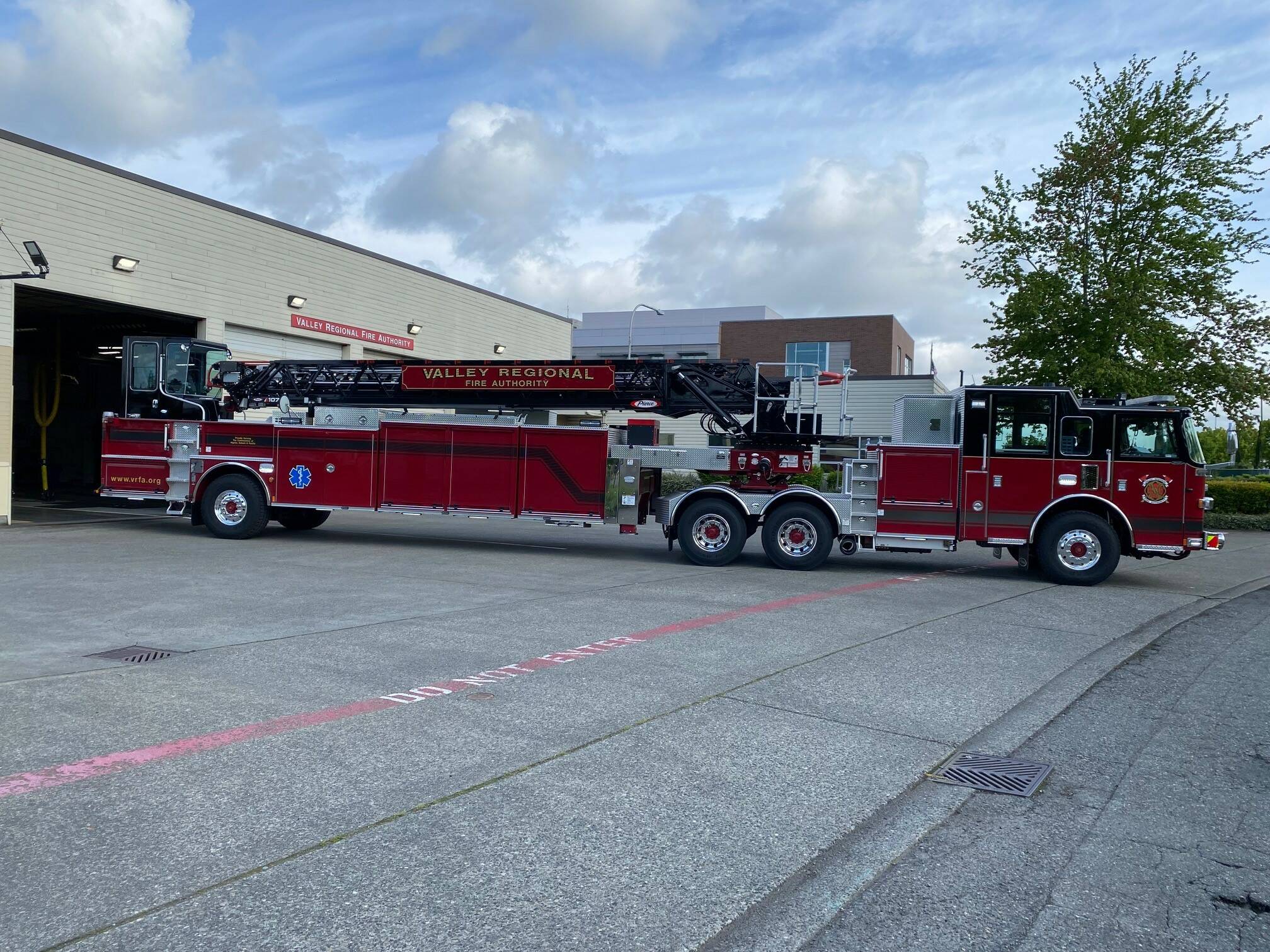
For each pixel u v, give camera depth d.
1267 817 4.34
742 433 14.03
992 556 16.28
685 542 13.59
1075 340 21.95
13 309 17.61
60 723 5.24
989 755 5.12
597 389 14.46
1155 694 6.53
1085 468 12.49
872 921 3.29
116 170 18.48
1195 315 21.73
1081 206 22.19
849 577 12.66
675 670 6.80
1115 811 4.37
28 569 11.52
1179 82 21.83
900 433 13.30
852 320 48.94
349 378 16.16
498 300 30.50
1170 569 14.92
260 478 15.54
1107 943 3.18
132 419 16.11
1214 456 15.08
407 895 3.34
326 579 11.16
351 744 4.97
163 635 7.73
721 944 3.09
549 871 3.56
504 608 9.33
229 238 21.03
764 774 4.70
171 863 3.54
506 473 14.52
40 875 3.43
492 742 5.07
